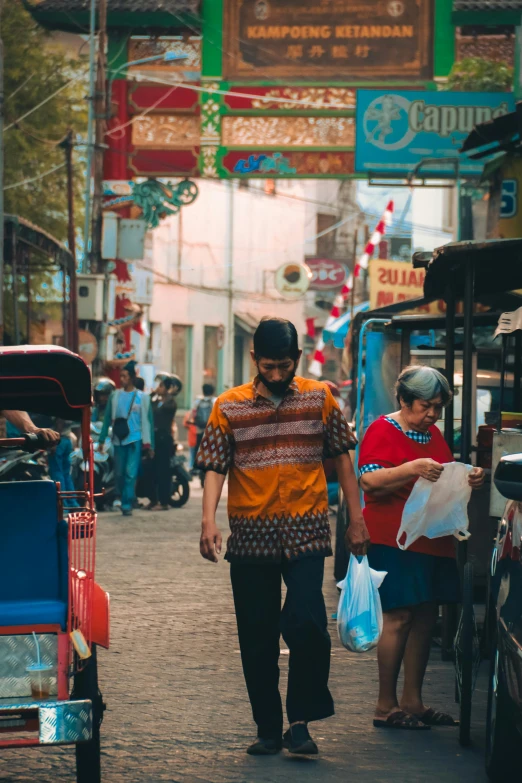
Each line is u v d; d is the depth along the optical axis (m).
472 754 7.00
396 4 31.09
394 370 14.34
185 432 53.06
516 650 5.67
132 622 10.94
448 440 10.40
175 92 31.92
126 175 32.19
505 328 9.30
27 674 5.80
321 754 6.98
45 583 6.29
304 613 6.84
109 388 22.16
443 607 9.60
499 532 6.84
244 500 6.95
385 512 7.58
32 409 7.43
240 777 6.50
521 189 20.34
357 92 28.56
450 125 28.34
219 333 56.59
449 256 9.62
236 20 31.62
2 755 6.99
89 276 28.72
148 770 6.62
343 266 59.25
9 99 32.25
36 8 31.48
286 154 31.78
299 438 6.95
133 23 31.50
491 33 30.94
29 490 6.35
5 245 17.70
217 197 56.28
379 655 7.62
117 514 21.08
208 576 13.73
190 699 8.22
